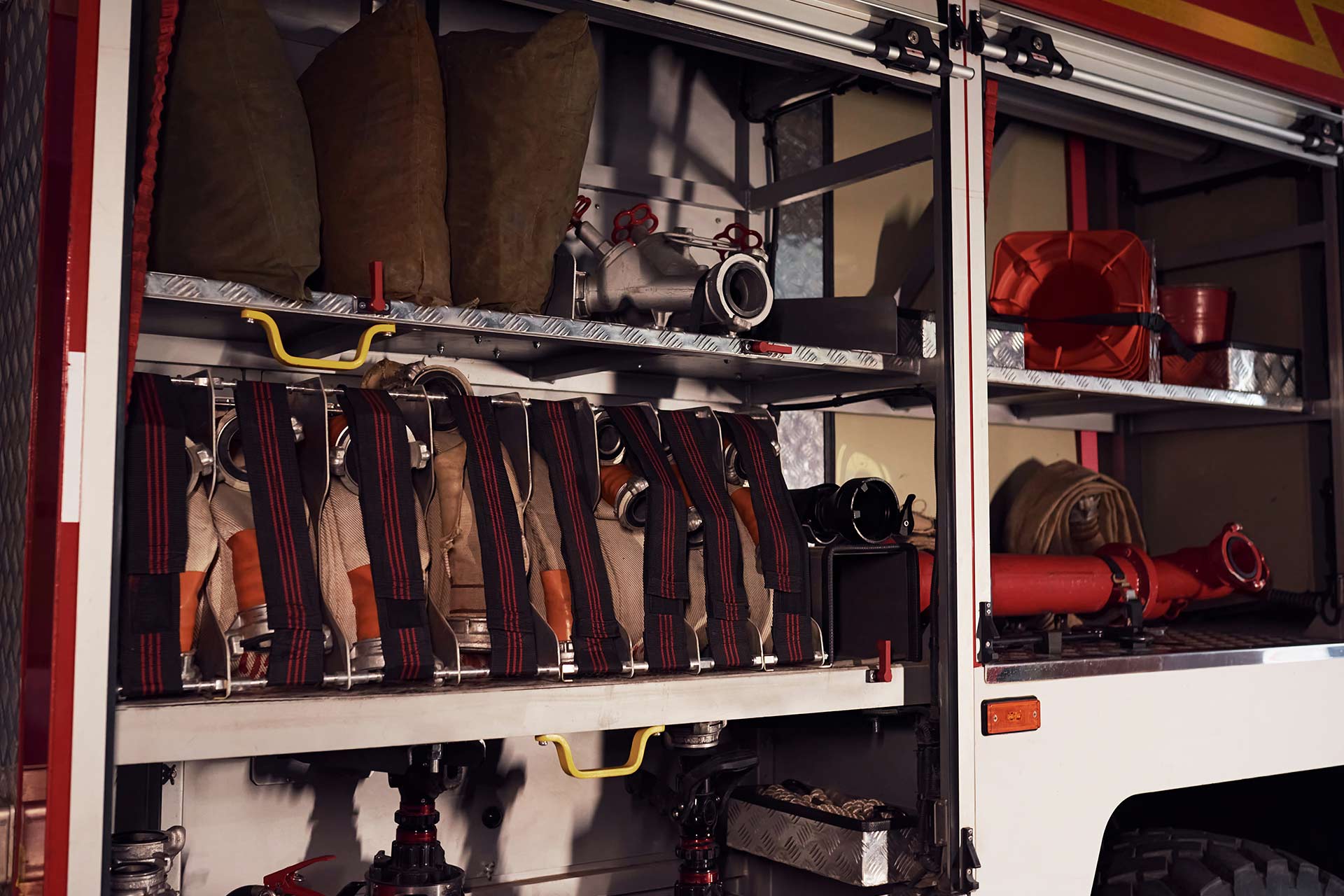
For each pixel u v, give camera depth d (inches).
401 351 80.4
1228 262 117.9
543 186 66.3
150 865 57.7
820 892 80.3
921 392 82.6
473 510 64.1
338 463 60.5
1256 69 94.8
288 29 80.6
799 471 100.3
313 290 63.2
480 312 64.2
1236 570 97.7
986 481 79.0
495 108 65.5
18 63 61.4
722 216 100.0
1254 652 91.7
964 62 79.7
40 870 47.8
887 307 79.4
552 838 86.6
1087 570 90.0
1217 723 88.9
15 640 54.6
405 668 58.3
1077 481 107.7
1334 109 102.3
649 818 91.1
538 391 87.8
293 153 58.3
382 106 62.7
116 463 49.6
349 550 59.8
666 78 98.0
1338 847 104.9
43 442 52.2
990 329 87.7
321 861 72.0
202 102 56.7
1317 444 109.9
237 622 56.2
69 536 48.3
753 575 71.8
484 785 83.9
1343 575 103.8
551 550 65.5
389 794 80.1
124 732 50.2
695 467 71.3
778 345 74.4
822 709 71.8
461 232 66.2
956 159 79.3
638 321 76.2
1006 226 118.9
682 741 74.9
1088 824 81.2
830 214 105.3
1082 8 85.0
